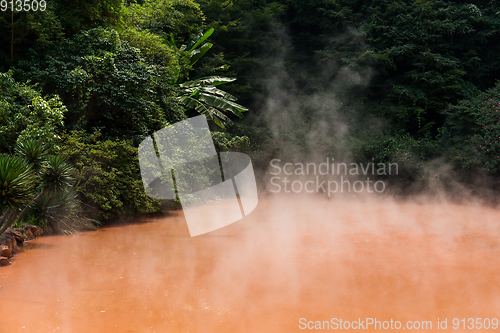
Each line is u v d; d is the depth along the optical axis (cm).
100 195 681
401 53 1777
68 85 759
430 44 1820
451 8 1797
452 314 300
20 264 429
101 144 726
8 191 387
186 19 1764
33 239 558
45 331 258
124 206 764
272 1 2150
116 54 856
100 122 844
